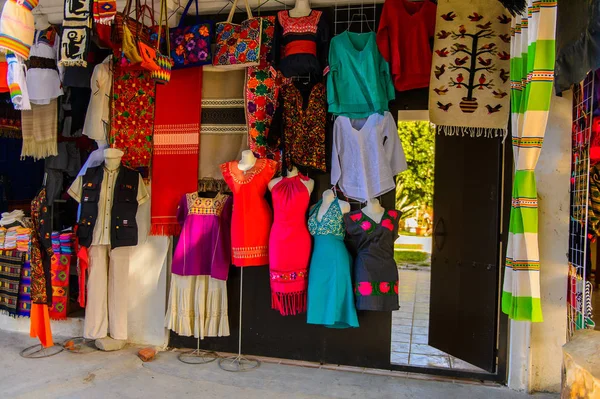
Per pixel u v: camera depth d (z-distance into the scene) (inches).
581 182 110.5
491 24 123.1
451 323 147.9
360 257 130.5
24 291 161.5
